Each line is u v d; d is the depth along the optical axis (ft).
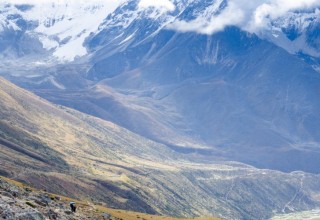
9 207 253.65
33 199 328.90
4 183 354.33
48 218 290.76
